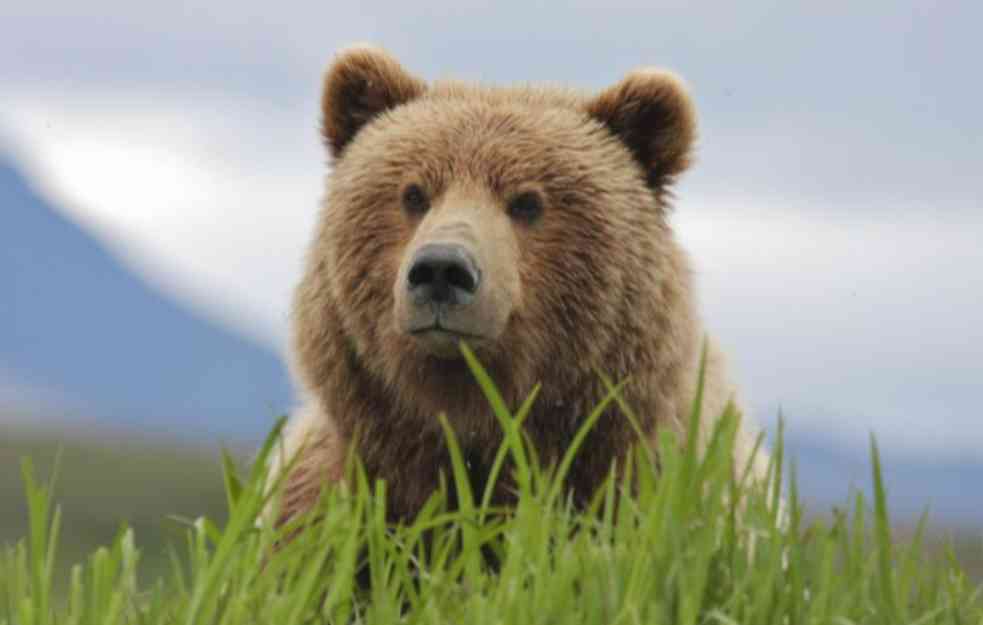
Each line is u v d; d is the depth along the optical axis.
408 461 10.95
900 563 8.59
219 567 8.00
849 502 8.66
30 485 8.16
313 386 11.30
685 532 8.14
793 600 8.06
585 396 10.81
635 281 10.99
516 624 7.65
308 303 11.37
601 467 10.77
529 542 8.30
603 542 8.21
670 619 7.85
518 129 11.26
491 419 10.72
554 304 10.87
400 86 12.04
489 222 10.71
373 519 8.77
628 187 11.36
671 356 11.03
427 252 10.09
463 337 10.22
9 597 8.29
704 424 11.16
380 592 8.52
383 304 10.84
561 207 11.01
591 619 7.77
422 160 11.09
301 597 8.05
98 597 8.02
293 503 11.12
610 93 11.75
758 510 8.54
